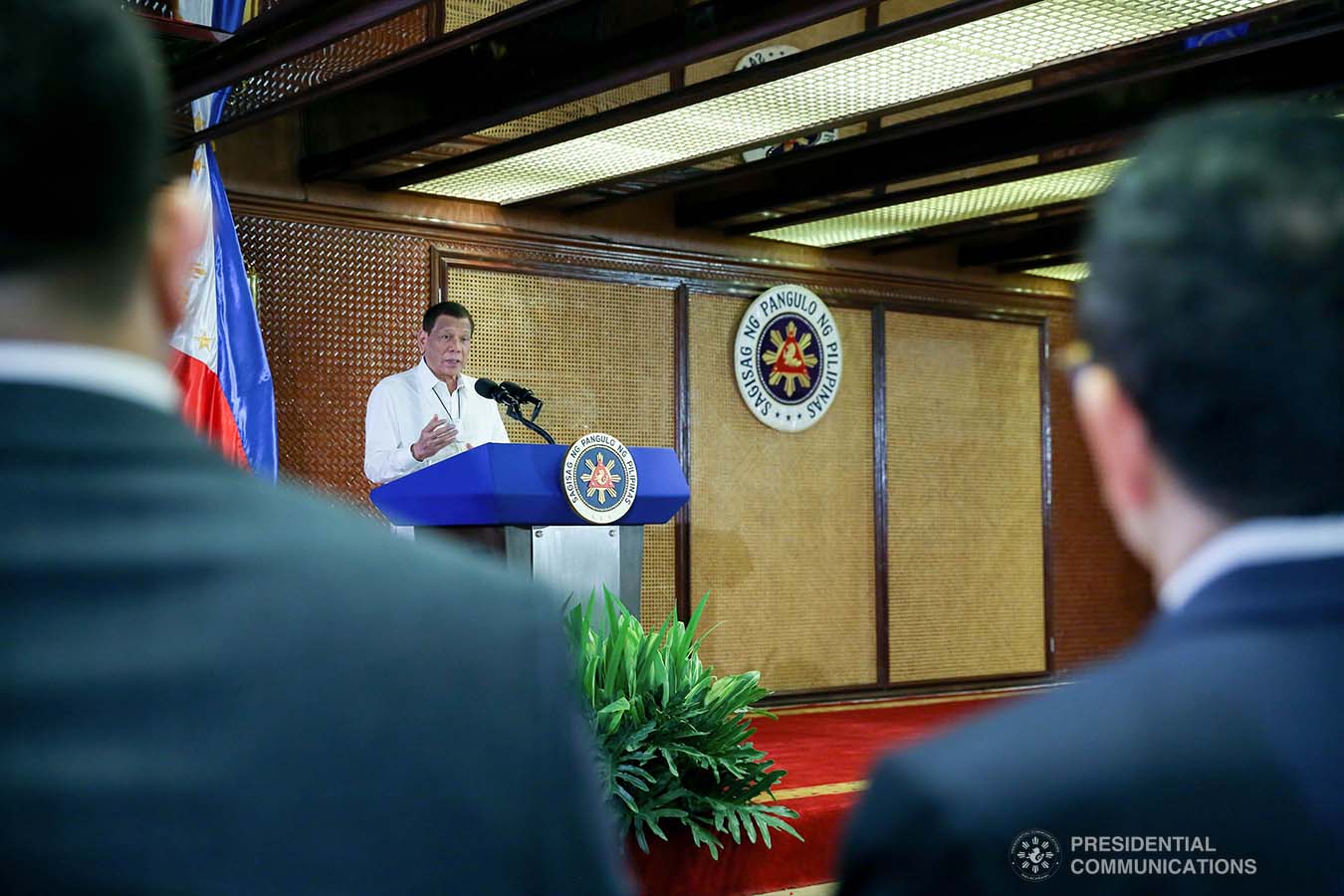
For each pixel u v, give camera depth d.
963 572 8.79
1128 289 0.64
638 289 7.56
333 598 0.59
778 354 7.98
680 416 7.64
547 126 6.05
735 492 7.86
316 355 6.58
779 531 8.02
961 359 8.86
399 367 6.81
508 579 0.64
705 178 6.63
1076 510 9.36
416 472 4.27
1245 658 0.61
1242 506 0.63
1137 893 0.59
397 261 6.83
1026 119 6.04
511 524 4.13
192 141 5.70
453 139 5.85
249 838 0.54
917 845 0.61
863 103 5.43
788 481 8.07
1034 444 9.17
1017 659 9.01
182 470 0.60
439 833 0.57
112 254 0.60
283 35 4.66
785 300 8.03
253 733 0.55
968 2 4.35
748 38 4.56
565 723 0.62
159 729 0.54
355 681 0.58
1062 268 8.81
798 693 8.02
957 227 7.79
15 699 0.53
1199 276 0.62
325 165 6.39
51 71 0.57
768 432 8.01
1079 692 0.65
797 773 5.68
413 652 0.59
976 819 0.60
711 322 7.83
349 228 6.70
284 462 6.47
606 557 4.30
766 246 8.04
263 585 0.58
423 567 0.62
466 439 5.68
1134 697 0.63
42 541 0.56
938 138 6.36
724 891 4.15
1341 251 0.61
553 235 7.27
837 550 8.24
